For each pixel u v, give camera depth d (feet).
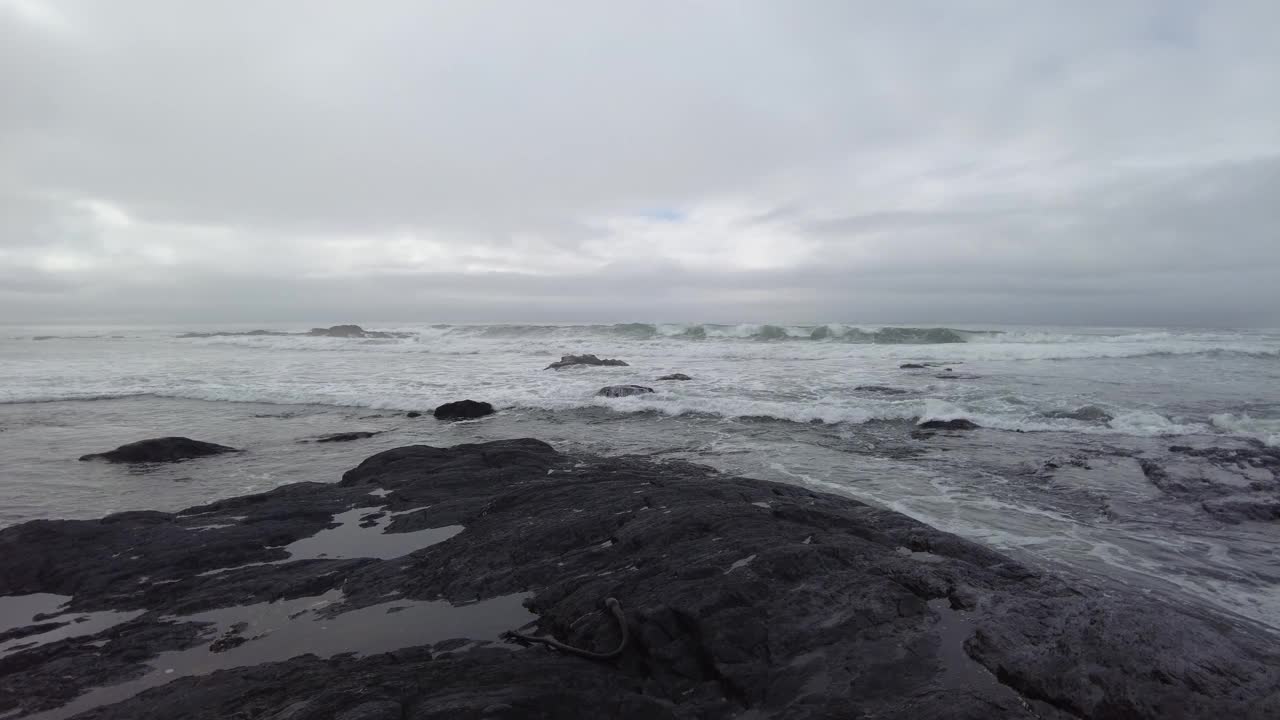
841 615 14.19
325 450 38.65
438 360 99.71
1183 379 66.74
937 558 17.44
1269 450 32.58
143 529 22.48
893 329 130.82
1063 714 11.11
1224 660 11.82
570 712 10.98
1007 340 121.80
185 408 55.16
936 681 12.05
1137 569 18.93
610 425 45.37
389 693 11.44
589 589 15.88
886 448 36.63
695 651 13.14
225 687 12.32
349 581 18.17
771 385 64.90
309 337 168.35
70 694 12.94
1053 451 35.17
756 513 20.61
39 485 30.86
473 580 17.60
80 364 90.68
